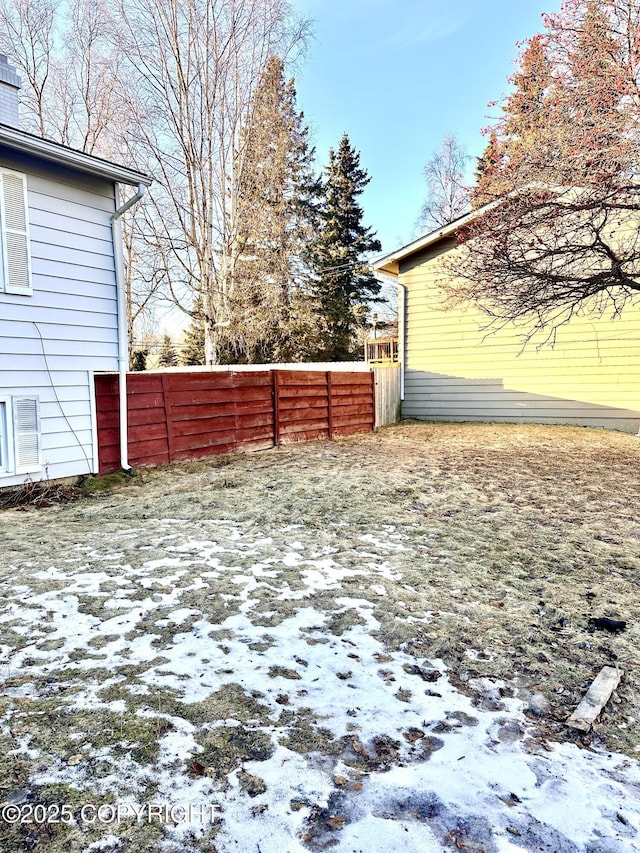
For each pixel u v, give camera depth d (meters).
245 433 8.60
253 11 13.16
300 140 17.66
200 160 13.98
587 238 8.28
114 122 13.33
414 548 4.23
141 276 15.56
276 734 1.96
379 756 1.88
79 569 3.51
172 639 2.62
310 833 1.53
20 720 1.96
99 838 1.48
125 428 6.70
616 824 1.62
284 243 17.31
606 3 7.20
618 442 9.06
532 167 7.03
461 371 12.40
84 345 6.23
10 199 5.39
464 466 7.40
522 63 9.70
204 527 4.64
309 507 5.34
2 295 5.38
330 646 2.63
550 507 5.41
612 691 2.37
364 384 11.49
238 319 15.37
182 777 1.72
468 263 7.92
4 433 5.50
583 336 10.88
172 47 12.98
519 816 1.64
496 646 2.75
